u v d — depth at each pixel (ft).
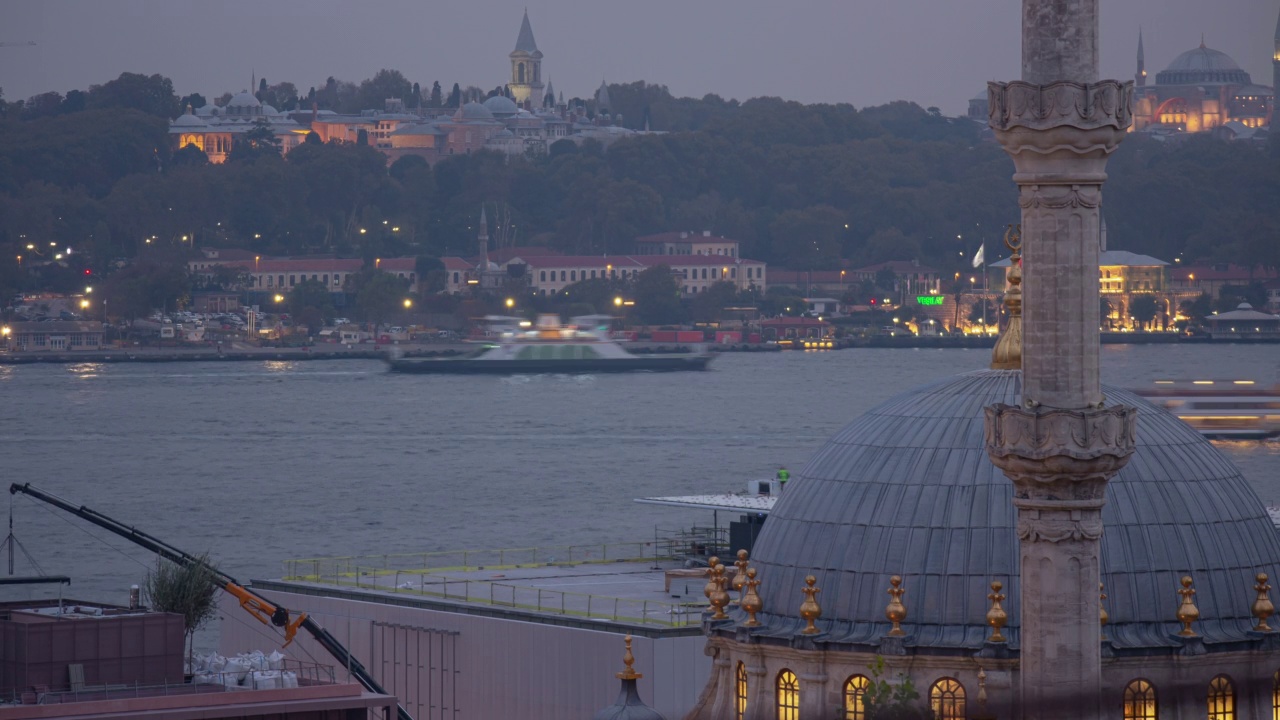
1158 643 453.17
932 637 462.60
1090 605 367.86
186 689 597.93
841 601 476.95
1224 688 458.50
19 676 597.11
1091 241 365.20
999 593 449.89
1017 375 500.74
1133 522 465.88
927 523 474.08
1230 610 462.60
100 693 588.91
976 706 453.17
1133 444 366.02
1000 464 370.32
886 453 490.90
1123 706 453.99
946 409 494.59
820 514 490.49
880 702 453.58
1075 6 362.74
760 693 483.51
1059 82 361.71
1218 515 472.03
